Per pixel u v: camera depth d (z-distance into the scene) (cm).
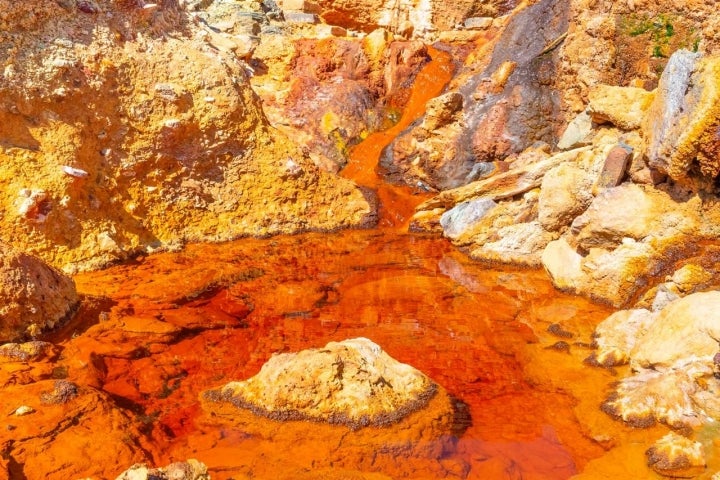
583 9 1227
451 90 1495
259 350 689
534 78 1320
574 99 1244
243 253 1052
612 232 853
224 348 692
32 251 897
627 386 588
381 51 1630
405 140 1392
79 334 699
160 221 1084
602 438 524
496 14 1839
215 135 1152
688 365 580
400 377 565
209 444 503
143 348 679
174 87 1117
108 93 1051
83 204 976
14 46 956
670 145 809
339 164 1437
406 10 1842
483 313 808
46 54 982
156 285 879
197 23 1337
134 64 1095
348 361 550
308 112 1516
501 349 704
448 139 1336
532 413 568
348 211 1237
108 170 1035
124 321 741
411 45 1623
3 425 494
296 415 529
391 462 482
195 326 746
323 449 493
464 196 1159
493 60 1456
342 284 914
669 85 843
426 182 1334
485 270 974
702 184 816
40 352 631
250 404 545
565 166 984
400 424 523
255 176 1186
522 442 520
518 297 862
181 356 669
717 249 779
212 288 882
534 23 1418
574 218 971
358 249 1084
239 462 479
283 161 1209
